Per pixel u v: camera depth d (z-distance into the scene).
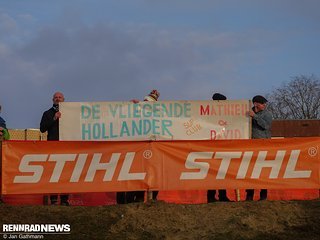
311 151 9.98
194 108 10.43
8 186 9.50
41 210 9.31
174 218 9.00
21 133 19.38
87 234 8.50
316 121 26.36
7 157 9.52
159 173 9.72
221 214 9.17
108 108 10.34
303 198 10.95
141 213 9.13
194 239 8.41
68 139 10.27
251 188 9.84
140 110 10.38
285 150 9.94
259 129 10.49
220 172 9.80
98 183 9.62
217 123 10.45
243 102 10.45
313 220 8.95
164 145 9.75
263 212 9.23
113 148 9.67
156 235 8.52
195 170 9.77
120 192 10.29
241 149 9.86
